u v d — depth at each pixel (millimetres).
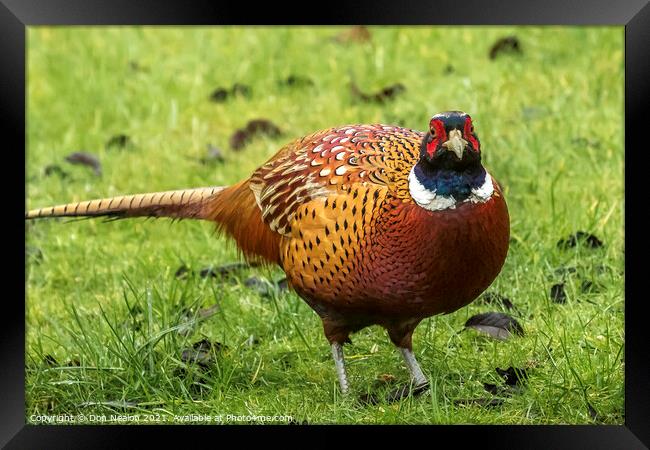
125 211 9062
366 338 9133
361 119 12898
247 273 10219
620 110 12195
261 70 14242
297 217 7871
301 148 8180
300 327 9234
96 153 12922
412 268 7414
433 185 7297
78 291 10102
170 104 13758
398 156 7688
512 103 12648
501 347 8789
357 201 7551
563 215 10367
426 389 8219
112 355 8594
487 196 7359
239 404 8297
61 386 8508
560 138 11781
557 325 9016
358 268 7586
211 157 12461
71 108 13875
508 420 7941
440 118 7238
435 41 14320
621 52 13156
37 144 13172
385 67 13867
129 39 15070
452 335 8883
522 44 13898
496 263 7562
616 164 11141
